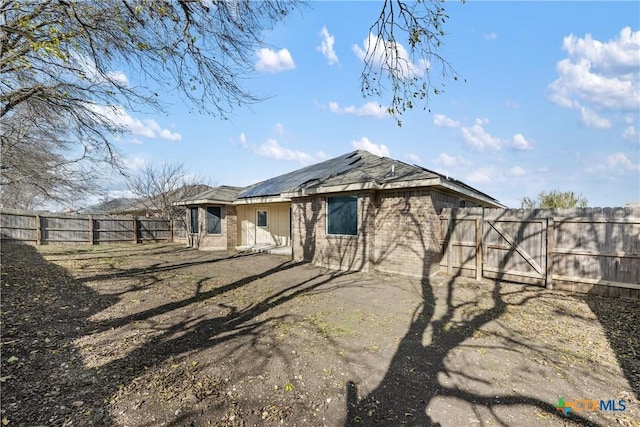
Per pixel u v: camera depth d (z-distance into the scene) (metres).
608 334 4.54
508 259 7.82
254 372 3.34
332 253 10.23
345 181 9.55
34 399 2.76
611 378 3.29
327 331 4.59
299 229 12.05
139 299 6.25
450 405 2.76
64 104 6.18
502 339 4.34
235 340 4.23
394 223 9.08
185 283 7.81
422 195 8.52
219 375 3.26
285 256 13.06
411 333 4.54
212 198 15.48
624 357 3.79
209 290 7.12
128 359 3.62
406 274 8.77
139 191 22.48
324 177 10.99
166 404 2.73
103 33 4.73
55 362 3.49
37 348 3.83
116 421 2.48
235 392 2.94
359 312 5.54
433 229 8.53
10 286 6.55
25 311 5.14
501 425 2.49
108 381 3.11
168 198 22.66
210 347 3.99
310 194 10.61
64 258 11.33
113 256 12.56
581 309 5.72
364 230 9.34
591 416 2.62
